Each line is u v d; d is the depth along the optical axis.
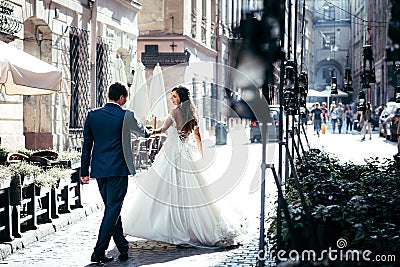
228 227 9.38
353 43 97.81
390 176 10.52
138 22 33.88
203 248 9.32
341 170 11.85
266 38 5.57
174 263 8.40
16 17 17.00
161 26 33.69
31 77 12.19
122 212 9.89
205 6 41.09
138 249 9.34
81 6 22.36
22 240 9.64
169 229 9.35
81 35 22.53
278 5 5.53
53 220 11.38
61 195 12.30
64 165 12.66
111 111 8.55
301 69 14.45
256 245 9.52
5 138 16.55
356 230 6.78
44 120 20.06
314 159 12.63
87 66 22.86
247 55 5.65
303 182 9.35
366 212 7.39
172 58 32.75
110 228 8.48
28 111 20.06
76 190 13.07
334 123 52.25
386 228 7.06
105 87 24.67
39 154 12.98
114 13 25.84
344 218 6.89
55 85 12.76
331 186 8.51
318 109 43.41
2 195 9.45
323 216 6.88
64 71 21.09
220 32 44.62
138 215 9.41
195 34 37.00
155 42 33.62
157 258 8.73
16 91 14.15
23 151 13.07
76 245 9.80
